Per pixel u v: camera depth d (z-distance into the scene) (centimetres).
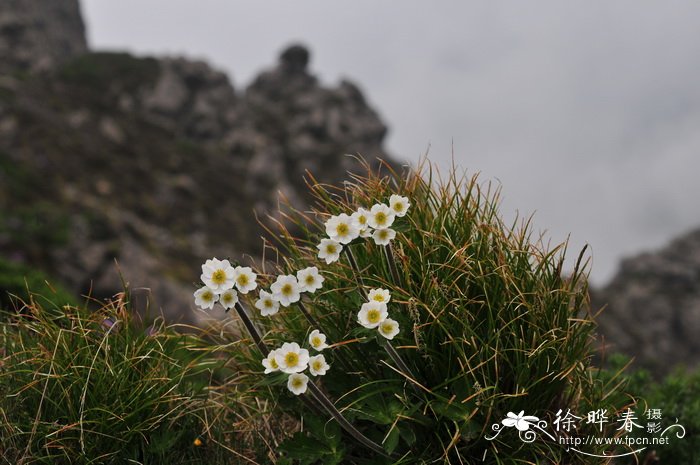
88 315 69
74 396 62
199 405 69
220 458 67
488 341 58
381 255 65
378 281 62
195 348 70
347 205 69
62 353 65
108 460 60
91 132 1512
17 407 63
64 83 1802
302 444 56
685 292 1894
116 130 1590
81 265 593
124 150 1519
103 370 63
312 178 71
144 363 66
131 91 1953
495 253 63
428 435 59
